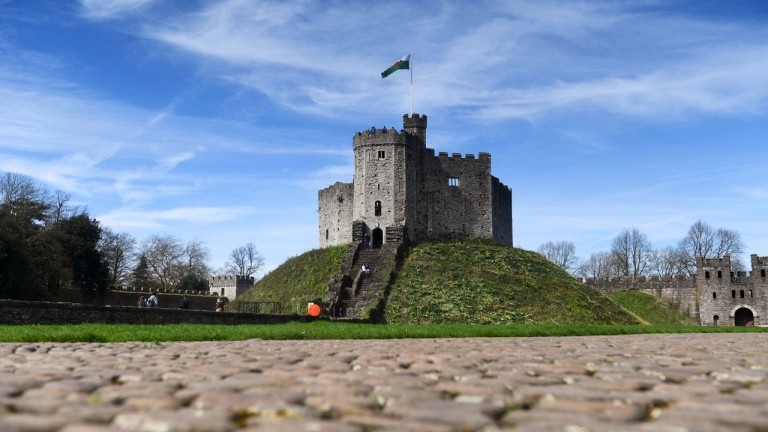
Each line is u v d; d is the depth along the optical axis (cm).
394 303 5981
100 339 1794
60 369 1037
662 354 1433
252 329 2252
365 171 7494
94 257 8419
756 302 10206
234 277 13638
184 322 2884
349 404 694
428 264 6831
